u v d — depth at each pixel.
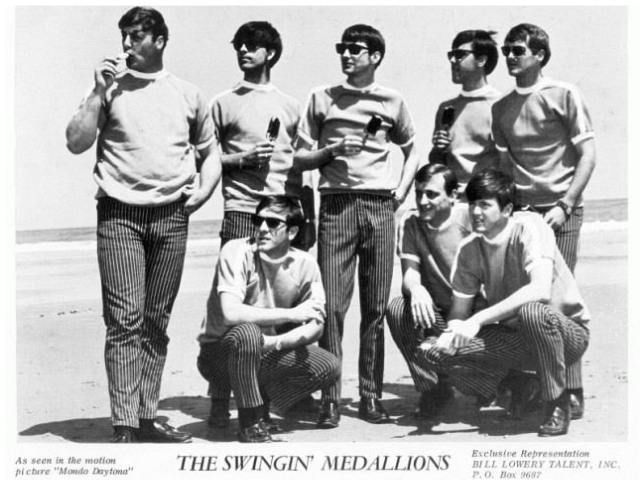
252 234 5.75
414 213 5.66
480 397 5.80
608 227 15.66
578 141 5.71
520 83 5.84
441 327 5.44
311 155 5.62
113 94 5.13
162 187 5.10
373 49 5.66
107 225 5.06
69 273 13.38
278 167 5.86
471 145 5.90
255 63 5.90
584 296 9.27
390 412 5.78
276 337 5.12
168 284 5.19
